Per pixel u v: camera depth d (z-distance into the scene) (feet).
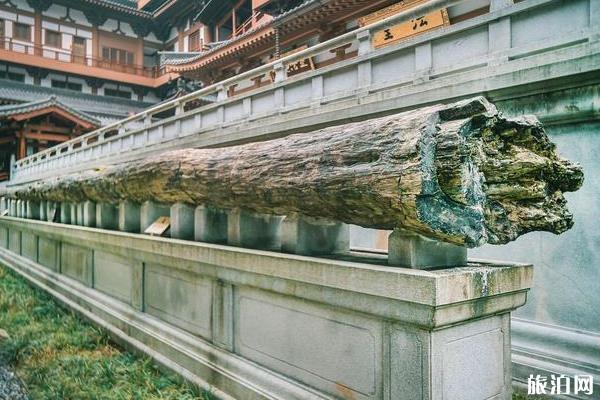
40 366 13.47
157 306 14.37
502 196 7.94
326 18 44.62
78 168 62.18
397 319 7.38
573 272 12.92
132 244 14.96
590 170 12.92
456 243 7.42
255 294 10.58
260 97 32.99
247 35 54.29
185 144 39.65
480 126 7.29
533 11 16.57
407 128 7.42
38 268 25.14
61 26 106.83
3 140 87.15
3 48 96.27
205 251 11.59
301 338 9.42
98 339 15.64
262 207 10.77
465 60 18.80
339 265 8.20
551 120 13.83
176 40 115.44
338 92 25.63
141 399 11.27
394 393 7.55
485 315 7.82
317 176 8.64
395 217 7.58
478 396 7.88
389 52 22.44
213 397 10.88
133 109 114.62
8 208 36.99
